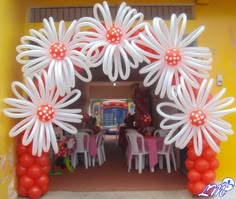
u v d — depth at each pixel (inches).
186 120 160.6
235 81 197.9
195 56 156.2
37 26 201.2
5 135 167.0
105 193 185.3
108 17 153.3
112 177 221.9
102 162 283.3
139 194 183.5
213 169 174.1
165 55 153.9
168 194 183.5
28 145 171.2
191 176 173.5
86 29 188.5
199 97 158.2
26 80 157.9
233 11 202.4
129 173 235.3
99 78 407.5
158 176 223.9
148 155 254.1
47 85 154.4
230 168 194.4
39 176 173.5
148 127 316.2
